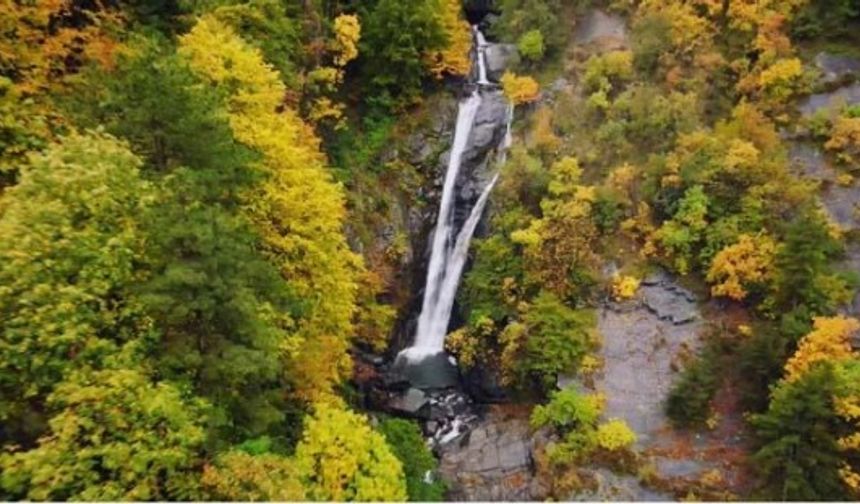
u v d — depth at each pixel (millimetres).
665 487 22266
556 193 29094
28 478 12703
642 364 25594
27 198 15281
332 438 17656
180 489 14039
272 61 28078
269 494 14539
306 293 22156
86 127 18750
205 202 18125
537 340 25922
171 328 15750
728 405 23953
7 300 13875
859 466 20078
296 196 22109
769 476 21406
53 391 13891
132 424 13672
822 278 24016
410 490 21969
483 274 29406
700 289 26641
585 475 22797
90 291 14578
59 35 22062
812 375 20203
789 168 27906
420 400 28109
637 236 28234
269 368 15984
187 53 21453
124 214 15969
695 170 27469
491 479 23969
